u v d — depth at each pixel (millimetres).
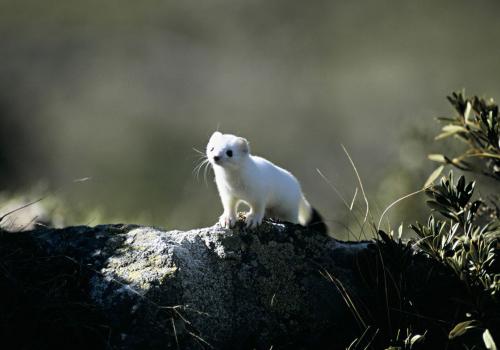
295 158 64625
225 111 80375
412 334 14852
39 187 31703
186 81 86000
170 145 70875
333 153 63594
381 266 15617
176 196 50188
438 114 34000
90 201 41656
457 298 14797
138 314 13930
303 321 15430
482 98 17656
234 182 18391
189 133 74875
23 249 15461
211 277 15234
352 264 16078
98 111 76188
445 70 87062
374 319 15320
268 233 16234
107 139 70188
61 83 81125
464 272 14797
